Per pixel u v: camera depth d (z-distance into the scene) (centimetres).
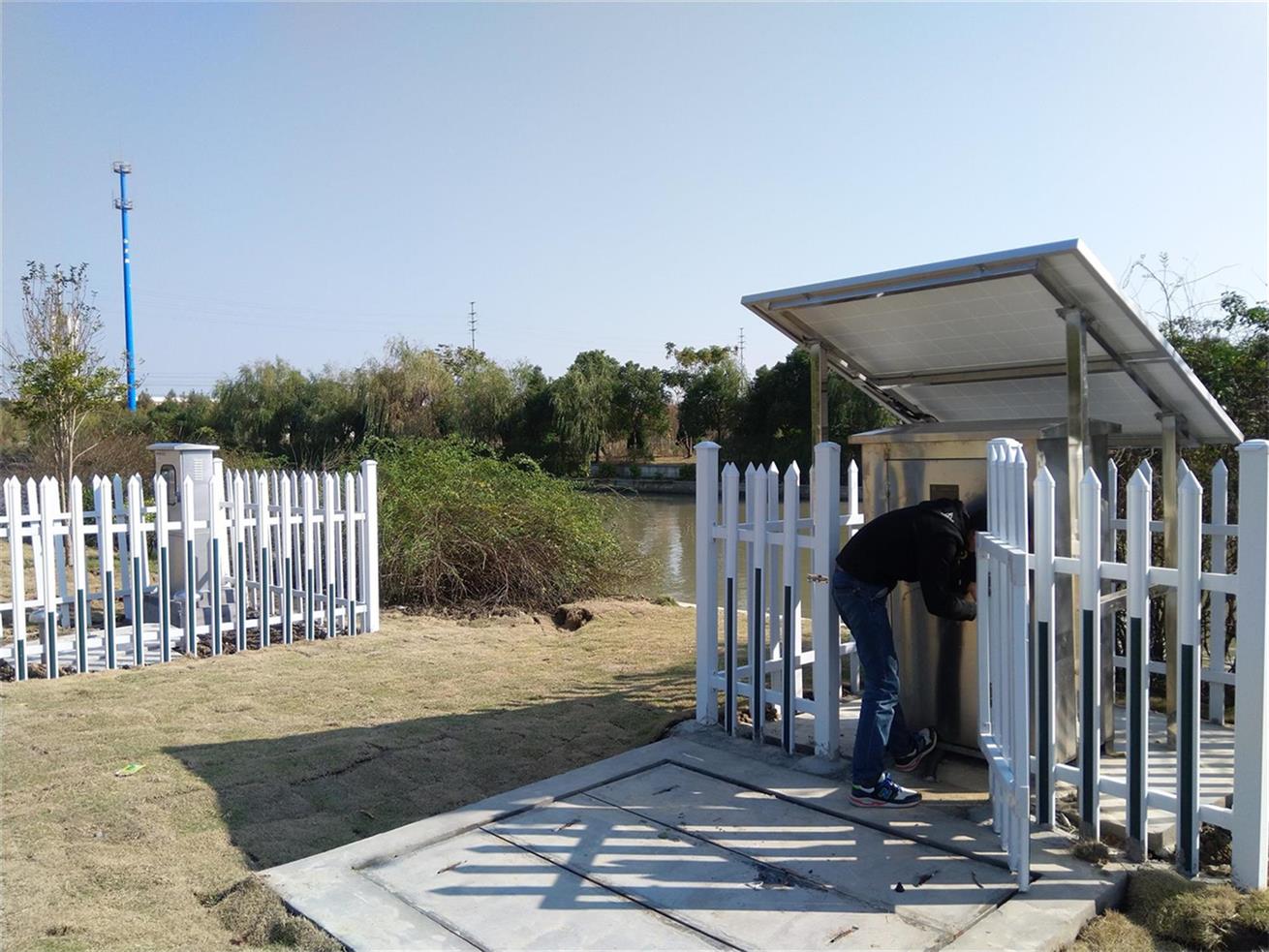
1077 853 363
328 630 821
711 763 478
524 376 4581
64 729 546
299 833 407
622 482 4344
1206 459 699
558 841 385
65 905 337
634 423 5306
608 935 309
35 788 452
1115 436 530
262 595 786
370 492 844
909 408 618
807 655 546
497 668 714
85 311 1689
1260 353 761
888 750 461
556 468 4303
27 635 816
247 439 3944
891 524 425
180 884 358
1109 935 315
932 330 493
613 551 1188
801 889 340
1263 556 323
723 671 546
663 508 3166
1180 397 464
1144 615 352
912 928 311
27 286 1653
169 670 697
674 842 383
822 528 481
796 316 519
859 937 305
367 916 321
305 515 808
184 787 455
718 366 5088
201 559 831
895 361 547
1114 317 407
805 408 4512
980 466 456
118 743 522
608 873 355
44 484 676
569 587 1102
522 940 306
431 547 1023
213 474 850
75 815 420
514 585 1064
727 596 526
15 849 384
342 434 3938
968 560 441
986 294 434
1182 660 345
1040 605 386
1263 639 325
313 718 576
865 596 423
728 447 4809
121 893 349
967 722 467
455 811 414
